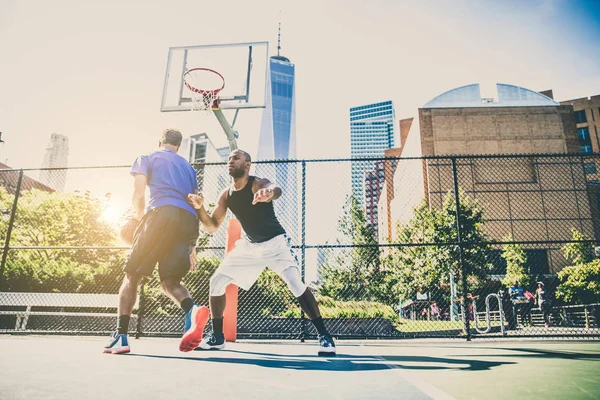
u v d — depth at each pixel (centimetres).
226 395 133
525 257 2112
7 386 134
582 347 386
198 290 707
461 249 523
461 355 303
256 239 289
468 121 3006
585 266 1744
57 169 597
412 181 2956
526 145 2938
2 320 823
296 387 150
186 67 944
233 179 299
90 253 1085
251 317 721
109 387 140
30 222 1402
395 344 467
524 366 226
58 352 261
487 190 2627
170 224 270
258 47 949
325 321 823
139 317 536
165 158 295
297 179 580
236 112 946
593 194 2605
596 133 4697
